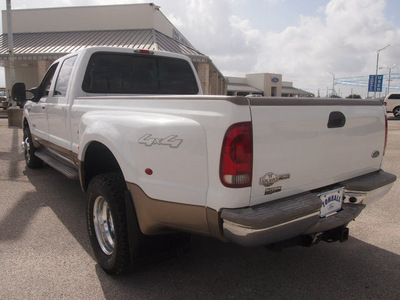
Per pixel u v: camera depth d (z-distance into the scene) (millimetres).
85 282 2941
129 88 4645
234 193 2201
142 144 2586
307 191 2656
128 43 23641
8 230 3953
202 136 2297
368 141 3135
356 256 3451
